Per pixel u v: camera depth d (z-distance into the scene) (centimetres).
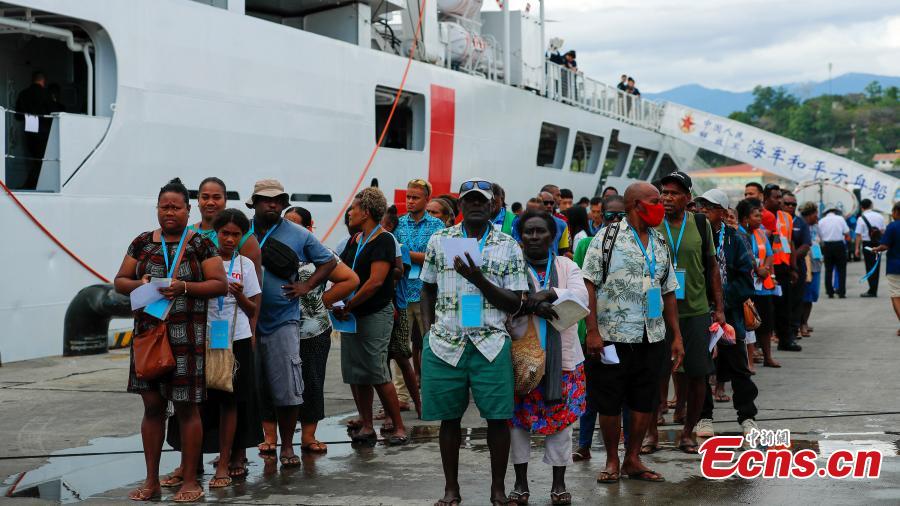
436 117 1812
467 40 1973
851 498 541
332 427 773
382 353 698
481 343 513
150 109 1181
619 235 584
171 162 1216
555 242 879
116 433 746
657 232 597
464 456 667
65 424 776
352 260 715
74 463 656
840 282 1923
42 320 1079
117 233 1150
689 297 650
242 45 1323
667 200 655
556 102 2339
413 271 830
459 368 519
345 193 1559
